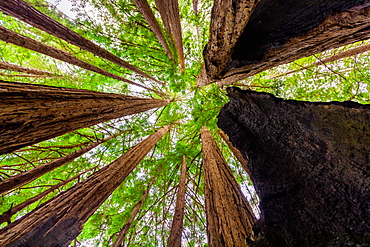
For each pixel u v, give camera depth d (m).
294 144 1.90
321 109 1.48
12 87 1.91
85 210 2.70
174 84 6.57
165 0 4.12
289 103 1.81
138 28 6.34
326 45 2.38
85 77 6.87
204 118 6.50
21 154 5.20
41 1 4.38
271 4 2.03
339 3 1.67
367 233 1.08
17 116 1.72
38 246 1.90
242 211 2.87
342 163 1.38
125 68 6.86
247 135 2.82
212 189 3.50
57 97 2.31
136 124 6.57
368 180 1.20
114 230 4.94
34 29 5.45
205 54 3.35
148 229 5.62
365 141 1.22
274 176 1.99
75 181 6.58
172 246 3.75
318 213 1.40
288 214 1.56
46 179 5.64
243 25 2.24
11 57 6.04
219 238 2.52
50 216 2.26
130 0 5.47
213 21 2.53
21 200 5.18
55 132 2.19
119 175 4.00
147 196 6.21
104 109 3.10
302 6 1.89
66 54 4.61
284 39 2.26
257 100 2.36
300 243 1.31
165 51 6.91
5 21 5.21
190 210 6.97
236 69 3.24
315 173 1.60
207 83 5.30
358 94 5.59
